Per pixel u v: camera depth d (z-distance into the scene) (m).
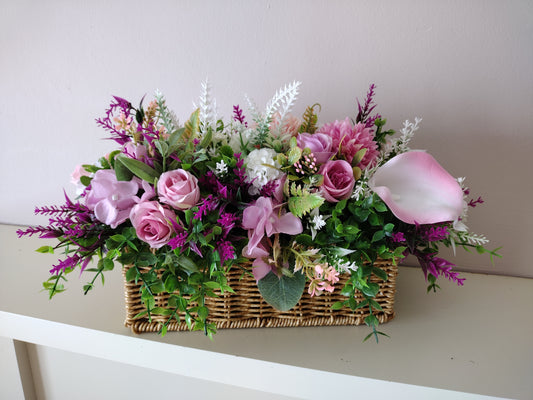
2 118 1.02
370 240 0.55
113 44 0.89
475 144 0.77
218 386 0.81
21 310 0.67
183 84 0.88
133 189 0.52
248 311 0.61
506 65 0.73
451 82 0.75
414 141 0.80
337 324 0.63
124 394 0.88
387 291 0.62
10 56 0.96
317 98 0.82
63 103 0.96
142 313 0.54
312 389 0.54
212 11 0.82
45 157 1.02
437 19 0.73
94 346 0.62
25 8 0.91
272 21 0.80
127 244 0.52
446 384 0.50
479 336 0.62
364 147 0.57
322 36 0.79
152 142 0.52
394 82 0.78
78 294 0.74
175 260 0.51
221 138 0.59
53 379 0.92
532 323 0.65
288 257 0.55
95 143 0.97
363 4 0.75
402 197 0.55
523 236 0.80
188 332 0.61
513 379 0.52
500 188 0.78
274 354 0.56
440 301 0.73
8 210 1.11
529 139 0.75
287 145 0.58
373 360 0.55
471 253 0.84
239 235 0.54
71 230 0.51
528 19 0.70
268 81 0.83
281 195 0.54
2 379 0.90
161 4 0.84
